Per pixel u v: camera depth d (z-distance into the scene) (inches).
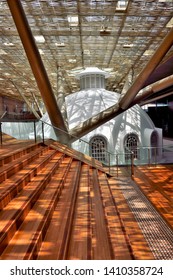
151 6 413.4
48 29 515.2
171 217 224.2
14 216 139.0
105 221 190.9
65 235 145.9
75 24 491.2
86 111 653.9
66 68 863.7
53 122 449.1
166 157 624.4
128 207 251.0
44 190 211.3
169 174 401.4
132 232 194.1
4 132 467.8
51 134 608.1
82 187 261.4
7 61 797.9
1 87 1342.3
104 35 552.7
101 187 302.5
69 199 207.5
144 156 592.7
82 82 821.9
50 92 364.8
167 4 408.5
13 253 115.3
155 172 417.7
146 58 757.3
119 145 600.7
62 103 580.4
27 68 894.4
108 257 141.0
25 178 203.6
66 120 534.6
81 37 566.6
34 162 276.5
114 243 165.6
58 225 158.4
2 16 448.5
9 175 202.2
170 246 171.3
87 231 161.5
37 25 491.5
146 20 472.4
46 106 404.5
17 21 239.6
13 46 640.4
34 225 143.9
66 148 430.6
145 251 164.2
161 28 513.3
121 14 447.2
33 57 287.6
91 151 588.4
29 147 316.2
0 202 147.1
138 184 341.1
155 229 199.5
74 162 378.3
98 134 594.6
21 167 237.8
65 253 130.4
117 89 1578.5
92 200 237.8
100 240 160.4
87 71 798.5
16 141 405.4
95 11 430.3
